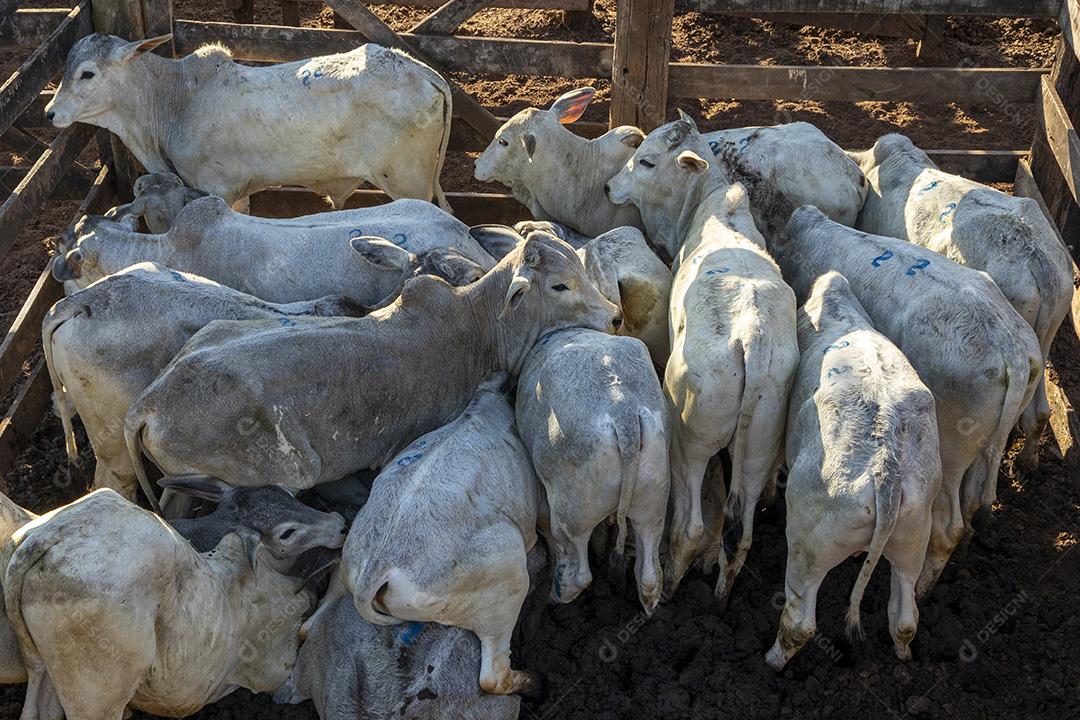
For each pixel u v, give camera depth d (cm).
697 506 473
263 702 457
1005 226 520
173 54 661
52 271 557
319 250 540
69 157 634
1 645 418
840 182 587
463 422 464
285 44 660
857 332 466
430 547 423
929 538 472
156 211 586
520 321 495
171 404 456
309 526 454
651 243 607
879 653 468
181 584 418
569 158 626
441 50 659
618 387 447
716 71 653
